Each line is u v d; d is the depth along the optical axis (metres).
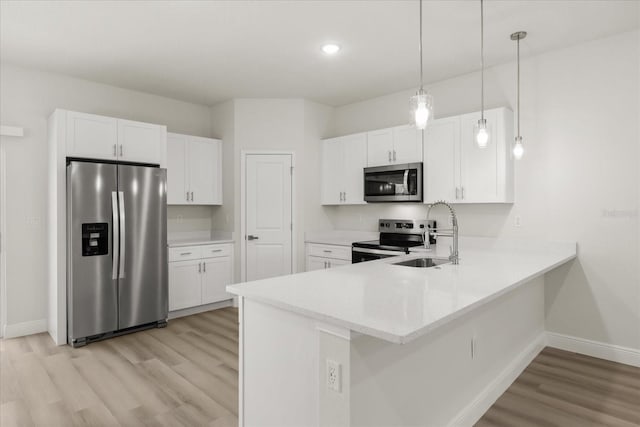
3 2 2.61
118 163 3.90
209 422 2.23
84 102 4.14
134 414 2.31
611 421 2.24
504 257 3.12
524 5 2.64
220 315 4.42
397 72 3.93
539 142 3.46
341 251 4.44
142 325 3.89
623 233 3.07
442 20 2.86
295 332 1.71
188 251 4.38
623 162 3.06
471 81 3.91
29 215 3.78
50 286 3.76
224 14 2.78
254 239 4.84
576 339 3.31
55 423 2.21
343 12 2.75
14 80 3.72
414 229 4.36
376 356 1.57
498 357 2.61
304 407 1.67
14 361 3.09
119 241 3.63
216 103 5.06
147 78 4.11
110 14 2.78
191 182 4.71
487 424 2.22
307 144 4.92
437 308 1.56
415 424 1.80
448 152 3.79
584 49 3.23
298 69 3.85
